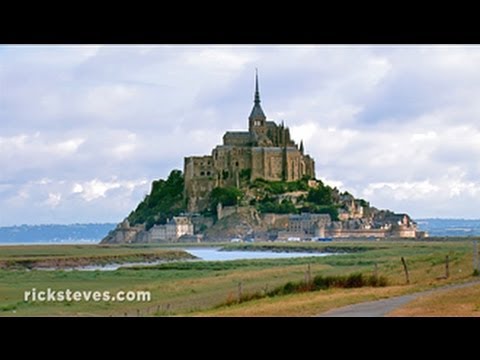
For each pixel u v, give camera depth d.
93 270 138.25
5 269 147.38
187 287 77.19
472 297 45.03
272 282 77.06
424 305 42.16
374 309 41.06
